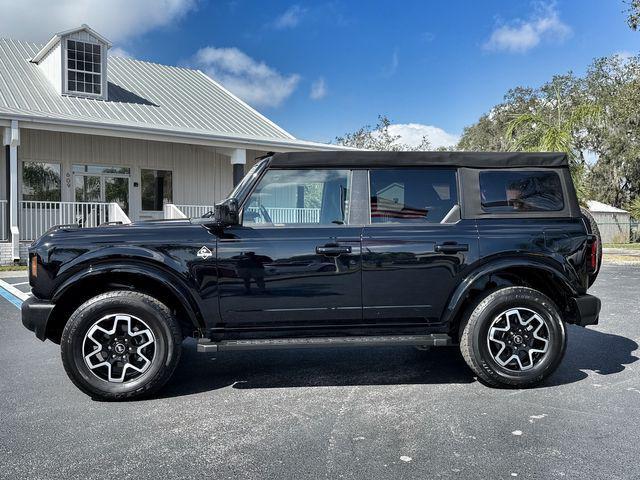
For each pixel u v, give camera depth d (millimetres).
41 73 17391
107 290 4355
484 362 4324
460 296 4340
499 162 4566
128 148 17109
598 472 2934
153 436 3447
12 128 13195
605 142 33062
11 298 8891
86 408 3965
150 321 4121
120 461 3090
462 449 3229
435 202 4500
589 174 35312
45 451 3221
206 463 3061
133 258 4133
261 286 4234
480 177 4543
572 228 4504
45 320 4078
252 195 4387
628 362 5141
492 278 4629
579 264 4461
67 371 4055
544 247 4426
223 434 3477
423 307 4371
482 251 4371
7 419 3742
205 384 4562
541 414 3803
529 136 16344
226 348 4156
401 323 4406
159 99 18734
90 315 4051
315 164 4445
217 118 18547
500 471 2949
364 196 4445
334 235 4316
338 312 4316
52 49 16547
